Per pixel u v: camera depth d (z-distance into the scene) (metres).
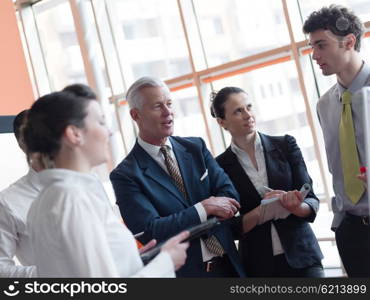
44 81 7.45
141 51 6.30
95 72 6.57
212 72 5.66
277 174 2.75
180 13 5.70
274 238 2.68
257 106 5.49
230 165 2.84
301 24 5.09
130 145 6.66
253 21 5.39
